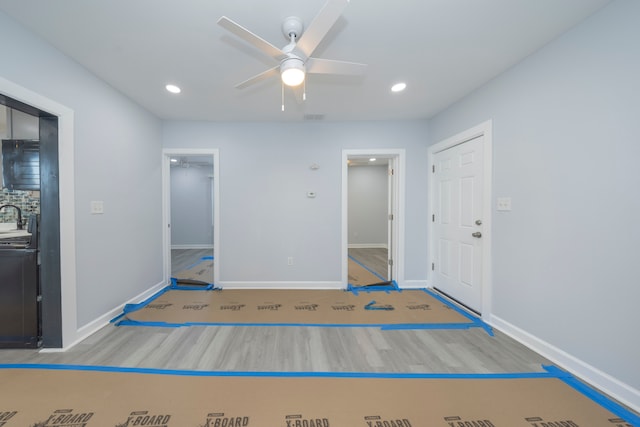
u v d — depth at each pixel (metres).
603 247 1.61
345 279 3.64
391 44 1.94
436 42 1.92
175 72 2.32
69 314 2.09
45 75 1.88
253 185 3.62
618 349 1.54
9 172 2.90
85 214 2.25
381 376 1.75
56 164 2.02
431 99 2.92
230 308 2.91
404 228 3.63
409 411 1.46
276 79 2.44
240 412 1.44
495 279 2.46
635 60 1.46
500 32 1.81
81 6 1.54
